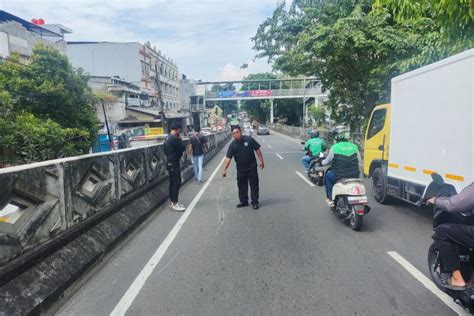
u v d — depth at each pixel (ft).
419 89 19.89
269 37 60.59
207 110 244.42
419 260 15.43
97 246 15.65
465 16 19.11
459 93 16.07
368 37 42.73
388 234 19.20
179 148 25.89
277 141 118.83
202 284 13.37
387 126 25.54
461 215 11.59
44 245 12.66
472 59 15.03
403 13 21.99
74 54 151.64
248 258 15.92
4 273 10.36
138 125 126.21
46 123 49.06
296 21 58.03
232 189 33.78
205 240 18.63
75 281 13.25
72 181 15.06
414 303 11.69
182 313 11.31
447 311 11.19
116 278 14.10
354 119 62.28
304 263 15.23
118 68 152.15
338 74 56.03
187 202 28.50
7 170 11.24
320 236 18.99
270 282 13.41
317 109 153.58
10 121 46.11
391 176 24.00
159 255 16.57
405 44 40.14
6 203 11.10
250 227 20.89
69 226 14.60
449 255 11.16
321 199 28.60
